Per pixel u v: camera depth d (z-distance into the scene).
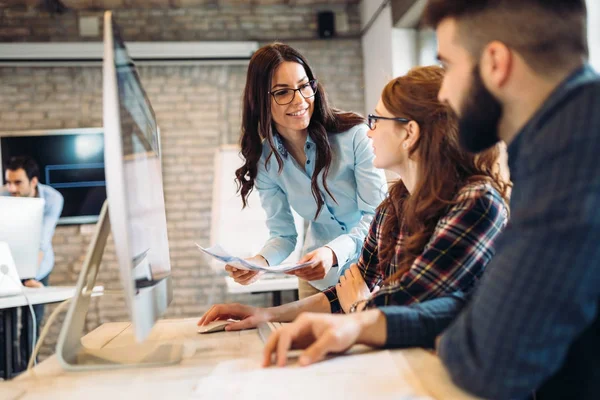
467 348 0.66
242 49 5.30
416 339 0.85
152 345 1.03
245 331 1.17
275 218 1.99
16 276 2.17
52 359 0.98
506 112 0.72
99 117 5.25
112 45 0.83
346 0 5.40
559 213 0.60
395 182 1.26
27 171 4.32
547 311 0.60
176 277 5.25
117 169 0.81
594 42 2.40
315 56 5.44
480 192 0.96
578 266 0.59
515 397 0.63
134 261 0.85
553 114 0.65
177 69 5.37
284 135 1.81
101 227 1.09
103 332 1.27
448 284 0.93
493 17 0.69
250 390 0.69
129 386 0.76
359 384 0.70
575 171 0.60
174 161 5.33
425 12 0.77
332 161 1.80
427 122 1.04
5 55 5.09
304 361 0.78
